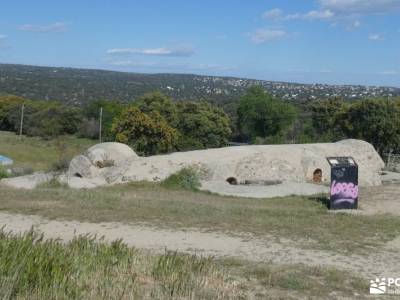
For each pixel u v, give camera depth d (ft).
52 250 22.52
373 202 54.08
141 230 36.11
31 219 38.65
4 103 229.66
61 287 19.39
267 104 177.78
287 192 60.49
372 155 78.74
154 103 164.55
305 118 186.80
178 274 22.47
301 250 31.81
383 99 141.38
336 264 28.86
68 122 203.31
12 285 18.94
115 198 47.88
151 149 142.41
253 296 21.77
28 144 177.06
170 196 55.88
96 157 69.72
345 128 139.95
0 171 82.48
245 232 36.22
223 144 170.40
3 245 22.20
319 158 72.69
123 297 19.49
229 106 244.22
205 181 65.72
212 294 20.89
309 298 22.52
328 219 41.81
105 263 22.79
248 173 68.39
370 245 33.63
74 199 46.55
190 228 36.99
